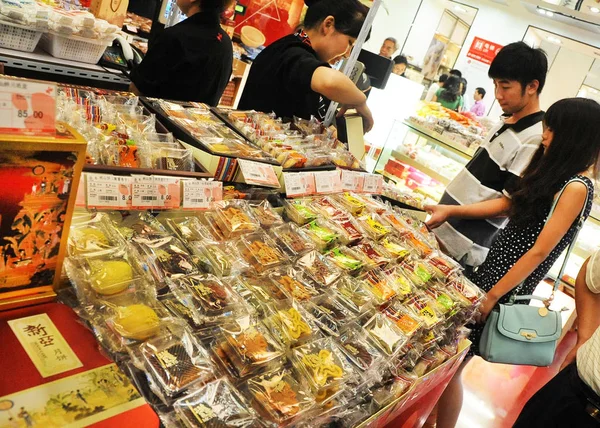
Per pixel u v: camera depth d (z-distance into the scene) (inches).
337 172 79.9
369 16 88.7
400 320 61.0
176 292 43.9
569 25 178.4
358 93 86.1
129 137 54.7
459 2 210.8
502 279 89.0
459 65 216.7
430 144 168.7
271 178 65.4
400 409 62.0
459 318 76.1
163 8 130.6
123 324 37.8
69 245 41.1
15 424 26.9
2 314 33.4
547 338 86.5
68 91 59.0
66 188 32.8
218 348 41.9
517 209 93.0
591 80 187.8
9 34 80.7
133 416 30.4
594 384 67.3
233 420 36.1
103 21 91.0
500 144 107.0
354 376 48.6
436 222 104.7
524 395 136.9
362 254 68.4
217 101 97.2
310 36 91.7
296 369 45.2
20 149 29.3
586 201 84.2
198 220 55.2
